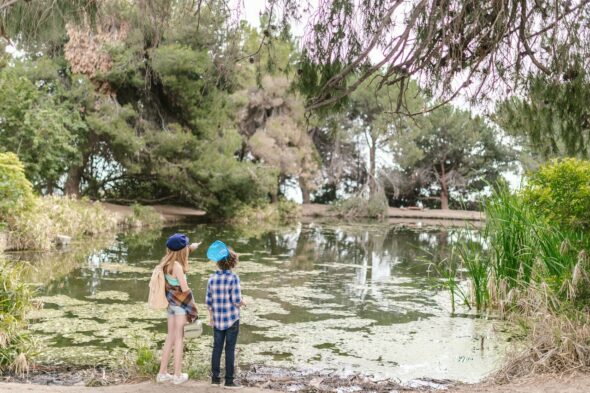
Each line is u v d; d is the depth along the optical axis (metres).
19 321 7.80
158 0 5.96
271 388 6.38
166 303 5.77
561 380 5.74
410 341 8.79
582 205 7.20
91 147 28.05
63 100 26.23
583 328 6.44
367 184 43.03
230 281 5.68
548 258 9.20
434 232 30.36
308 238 25.98
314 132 45.03
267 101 36.97
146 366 6.71
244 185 30.47
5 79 22.78
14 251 17.00
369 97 40.53
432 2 5.20
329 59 5.70
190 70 26.25
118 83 26.22
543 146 6.26
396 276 15.34
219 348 5.71
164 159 28.91
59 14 6.12
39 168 22.84
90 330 8.88
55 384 6.38
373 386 6.56
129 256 17.09
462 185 46.69
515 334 9.19
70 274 13.81
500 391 5.59
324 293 12.63
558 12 5.32
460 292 11.97
